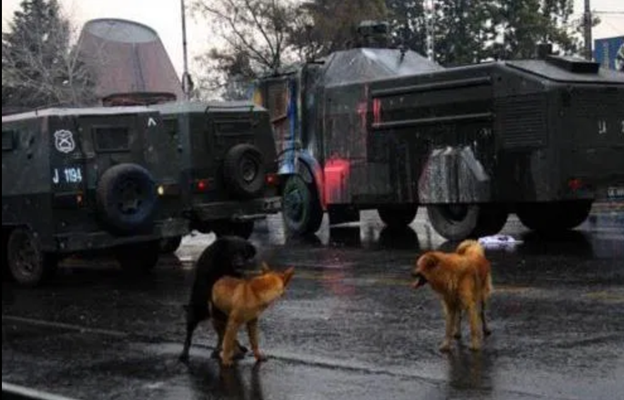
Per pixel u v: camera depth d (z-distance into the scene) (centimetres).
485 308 903
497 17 5716
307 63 1850
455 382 682
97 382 743
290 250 1611
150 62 2822
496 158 1490
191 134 1630
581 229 1691
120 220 1327
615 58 3672
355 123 1731
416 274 782
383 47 1867
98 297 1218
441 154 1563
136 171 1348
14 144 1347
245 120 1698
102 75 2856
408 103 1623
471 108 1520
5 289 1345
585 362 720
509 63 1481
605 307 933
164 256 1675
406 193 1642
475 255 793
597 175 1465
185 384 721
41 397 517
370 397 653
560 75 1454
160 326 981
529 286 1082
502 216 1580
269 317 982
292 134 1880
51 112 1328
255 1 4266
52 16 3900
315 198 1853
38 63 3678
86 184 1327
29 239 1345
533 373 695
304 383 704
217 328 788
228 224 1712
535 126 1441
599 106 1467
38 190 1316
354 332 884
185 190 1622
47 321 1054
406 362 753
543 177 1438
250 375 737
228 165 1648
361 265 1364
